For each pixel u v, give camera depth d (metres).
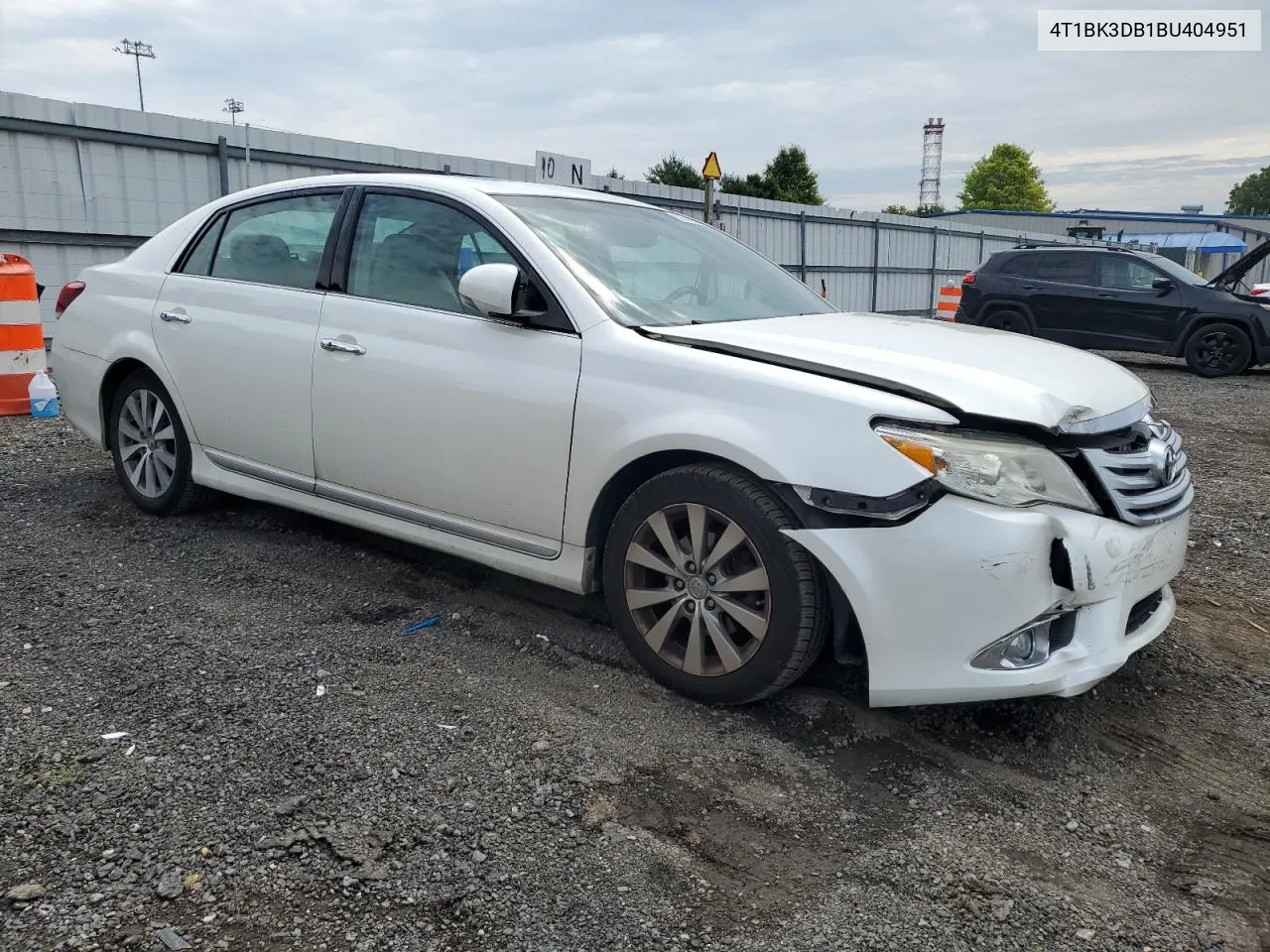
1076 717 3.18
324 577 4.13
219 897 2.18
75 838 2.35
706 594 3.06
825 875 2.36
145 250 4.86
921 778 2.79
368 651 3.44
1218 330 13.28
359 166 14.16
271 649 3.42
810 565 2.88
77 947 2.01
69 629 3.52
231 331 4.26
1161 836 2.59
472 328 3.53
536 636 3.62
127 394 4.83
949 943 2.15
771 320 3.61
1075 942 2.17
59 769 2.63
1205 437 8.54
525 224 3.58
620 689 3.23
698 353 3.10
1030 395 2.79
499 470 3.44
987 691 2.71
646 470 3.25
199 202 12.59
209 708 2.98
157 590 3.93
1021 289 14.61
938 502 2.69
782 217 22.17
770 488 2.91
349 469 3.90
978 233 30.66
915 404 2.76
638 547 3.20
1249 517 5.67
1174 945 2.18
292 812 2.48
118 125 11.66
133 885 2.21
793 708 3.13
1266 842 2.58
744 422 2.93
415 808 2.52
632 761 2.80
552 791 2.62
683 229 4.32
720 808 2.60
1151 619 3.14
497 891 2.24
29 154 11.02
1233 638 3.90
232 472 4.41
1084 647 2.80
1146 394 3.27
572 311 3.34
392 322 3.74
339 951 2.04
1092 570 2.74
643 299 3.52
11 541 4.45
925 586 2.71
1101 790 2.79
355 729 2.89
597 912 2.19
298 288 4.11
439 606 3.87
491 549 3.57
